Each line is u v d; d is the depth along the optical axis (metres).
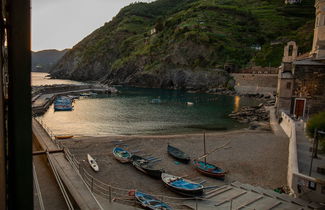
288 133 39.72
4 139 2.31
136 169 25.78
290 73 47.50
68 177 11.16
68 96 97.38
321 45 44.12
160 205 16.95
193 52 142.00
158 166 27.19
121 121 57.41
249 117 59.94
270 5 190.38
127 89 133.75
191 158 30.00
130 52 186.62
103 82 173.38
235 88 116.69
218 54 138.00
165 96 105.44
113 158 28.91
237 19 174.12
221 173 24.03
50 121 55.69
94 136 40.09
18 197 2.45
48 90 98.19
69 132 46.28
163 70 143.12
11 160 2.39
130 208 12.01
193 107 77.81
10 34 2.26
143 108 75.50
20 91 2.35
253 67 120.12
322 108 44.03
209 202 17.66
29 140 2.45
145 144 35.44
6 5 2.23
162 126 52.84
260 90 106.62
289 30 156.50
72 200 9.38
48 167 12.41
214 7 183.75
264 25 164.62
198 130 49.28
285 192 20.08
